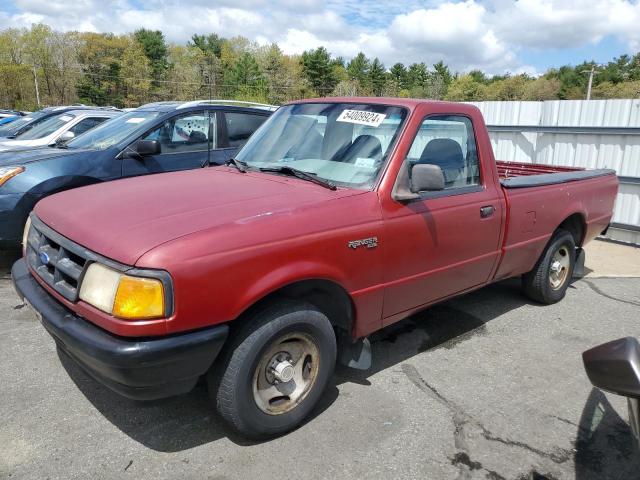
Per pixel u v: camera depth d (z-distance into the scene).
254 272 2.68
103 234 2.70
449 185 3.86
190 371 2.58
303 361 3.08
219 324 2.62
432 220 3.59
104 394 3.42
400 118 3.59
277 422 2.97
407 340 4.43
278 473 2.75
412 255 3.51
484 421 3.29
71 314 2.74
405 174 3.42
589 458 2.97
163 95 92.00
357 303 3.25
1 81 74.44
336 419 3.24
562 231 5.21
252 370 2.80
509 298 5.51
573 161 8.87
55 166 5.61
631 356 1.82
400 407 3.40
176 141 6.45
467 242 3.93
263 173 3.76
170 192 3.26
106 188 3.50
